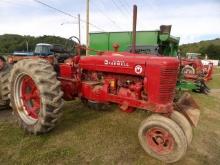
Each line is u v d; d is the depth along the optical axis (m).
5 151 3.16
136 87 3.46
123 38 10.61
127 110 3.65
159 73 3.16
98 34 11.32
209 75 12.89
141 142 3.28
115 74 3.78
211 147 3.75
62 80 4.37
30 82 3.83
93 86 3.99
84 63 4.16
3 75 4.59
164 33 9.66
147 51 9.32
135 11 4.08
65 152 3.21
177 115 3.31
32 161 2.96
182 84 8.29
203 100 7.39
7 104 4.88
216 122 5.08
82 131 3.92
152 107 3.28
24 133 3.74
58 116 3.53
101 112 4.91
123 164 3.02
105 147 3.42
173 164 3.11
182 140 2.90
